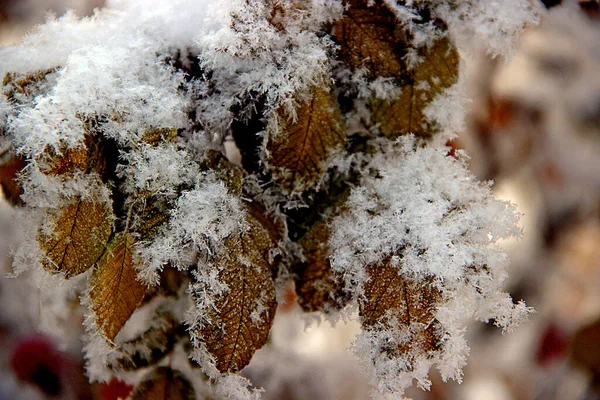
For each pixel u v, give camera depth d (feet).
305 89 0.78
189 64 0.79
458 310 0.77
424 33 0.80
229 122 0.80
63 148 0.74
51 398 1.03
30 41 0.79
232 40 0.76
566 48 1.08
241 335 0.78
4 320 1.08
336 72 0.81
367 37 0.80
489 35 0.81
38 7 0.98
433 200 0.79
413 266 0.77
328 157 0.80
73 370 0.95
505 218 0.79
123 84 0.76
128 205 0.76
